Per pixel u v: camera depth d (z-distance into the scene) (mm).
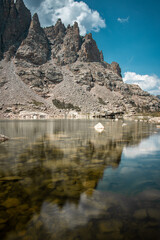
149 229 2381
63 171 4949
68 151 7828
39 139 11883
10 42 179750
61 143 10141
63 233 2287
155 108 183875
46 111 121625
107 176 4527
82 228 2387
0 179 4258
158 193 3490
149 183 4027
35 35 185250
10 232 2303
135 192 3529
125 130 20156
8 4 187750
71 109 136625
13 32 184250
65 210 2832
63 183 4020
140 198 3266
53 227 2404
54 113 121188
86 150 8070
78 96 158125
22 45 172500
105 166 5488
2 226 2420
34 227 2404
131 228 2398
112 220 2572
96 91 175750
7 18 186375
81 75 183250
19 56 165250
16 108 111000
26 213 2736
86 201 3133
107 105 157250
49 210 2824
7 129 20891
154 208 2900
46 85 161375
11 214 2707
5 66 157500
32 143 10102
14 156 6805
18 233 2287
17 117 98250
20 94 133500
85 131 18531
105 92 178500
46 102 139125
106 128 23516
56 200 3182
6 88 134375
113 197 3309
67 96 155375
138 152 7676
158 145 9562
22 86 144250
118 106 159500
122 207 2936
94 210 2830
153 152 7680
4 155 6969
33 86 149625
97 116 100438
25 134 15234
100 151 7844
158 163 5844
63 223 2494
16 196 3322
